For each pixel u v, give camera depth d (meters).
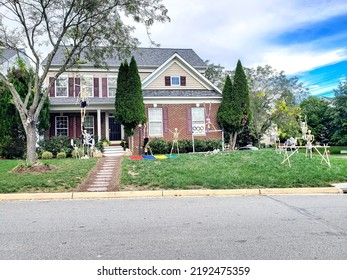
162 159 13.80
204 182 9.57
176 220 5.91
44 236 4.95
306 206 7.12
